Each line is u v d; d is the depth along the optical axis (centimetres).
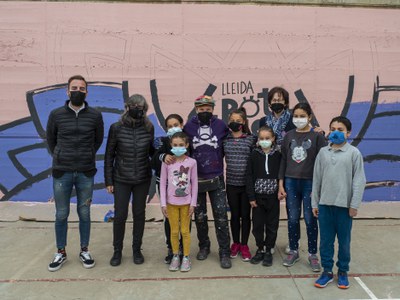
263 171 368
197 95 530
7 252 405
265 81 532
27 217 497
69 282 340
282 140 385
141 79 525
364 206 532
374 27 535
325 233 334
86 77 522
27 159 527
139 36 521
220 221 376
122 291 325
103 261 384
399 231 466
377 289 328
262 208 375
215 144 373
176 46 524
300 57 532
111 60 522
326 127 539
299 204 372
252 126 535
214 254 403
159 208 516
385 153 546
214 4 523
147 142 370
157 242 438
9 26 513
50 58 518
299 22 529
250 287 332
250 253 398
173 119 375
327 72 535
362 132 543
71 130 353
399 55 539
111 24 518
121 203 370
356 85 538
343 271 332
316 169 338
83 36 518
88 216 375
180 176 359
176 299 312
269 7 526
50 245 423
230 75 530
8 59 516
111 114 527
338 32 532
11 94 520
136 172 367
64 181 359
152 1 518
